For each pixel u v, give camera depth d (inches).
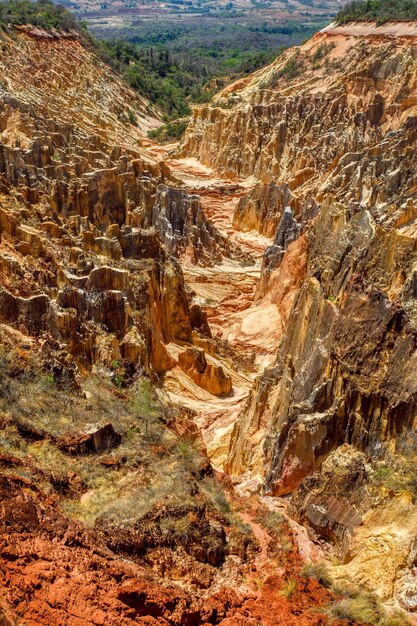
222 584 668.7
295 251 1839.3
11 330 1016.9
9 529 573.0
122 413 891.4
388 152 2775.6
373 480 818.2
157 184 2417.6
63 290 1189.1
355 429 896.9
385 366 906.7
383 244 1202.0
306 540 805.2
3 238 1279.5
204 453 965.2
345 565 748.0
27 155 2206.0
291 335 1258.0
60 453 748.6
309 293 1218.0
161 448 831.1
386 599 697.0
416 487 785.6
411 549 719.1
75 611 531.5
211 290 2133.4
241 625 604.1
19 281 1149.1
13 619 503.8
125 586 575.2
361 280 1037.2
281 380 1119.6
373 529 764.0
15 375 843.4
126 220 2135.8
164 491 730.2
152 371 1302.9
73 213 1995.6
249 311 1920.5
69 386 892.0
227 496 843.4
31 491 647.1
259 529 790.5
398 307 933.2
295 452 920.9
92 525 657.0
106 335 1190.9
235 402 1414.9
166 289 1517.0
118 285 1280.8
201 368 1455.5
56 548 583.5
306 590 688.4
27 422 761.6
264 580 691.4
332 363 967.0
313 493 838.5
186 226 2359.7
